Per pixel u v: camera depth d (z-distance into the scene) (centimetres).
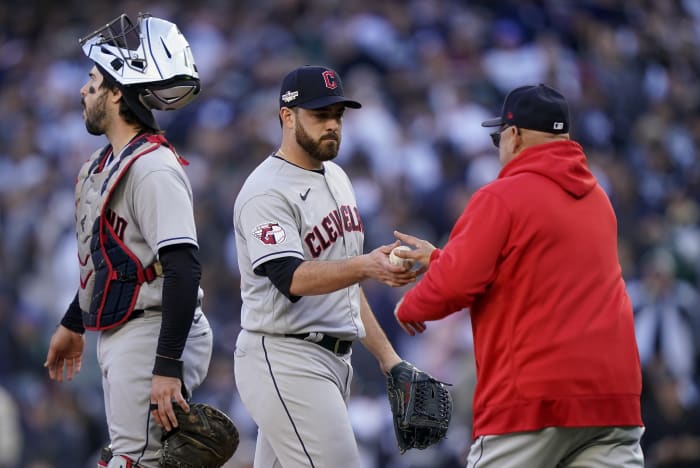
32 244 4897
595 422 1515
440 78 5359
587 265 1548
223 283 4188
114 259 1616
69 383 3888
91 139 5522
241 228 1697
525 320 1530
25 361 4328
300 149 1694
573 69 5656
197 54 5853
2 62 6531
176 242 1570
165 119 5378
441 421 1758
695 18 7025
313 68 1692
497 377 1544
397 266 1552
